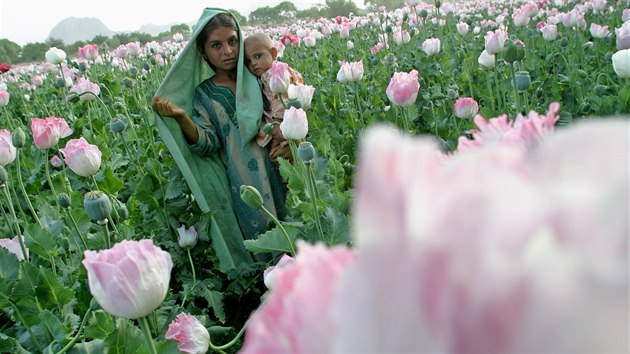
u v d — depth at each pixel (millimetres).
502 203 201
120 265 1229
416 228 211
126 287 1237
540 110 3756
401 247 212
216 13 3320
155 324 2502
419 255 211
